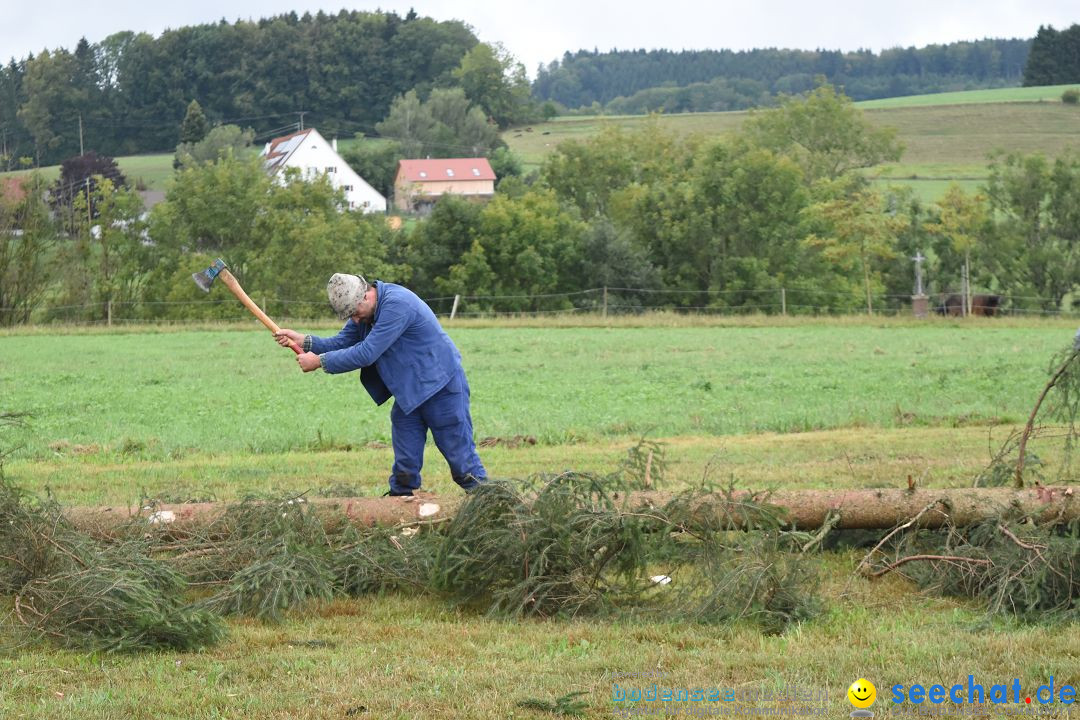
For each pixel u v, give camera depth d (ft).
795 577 30.09
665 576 33.37
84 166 478.59
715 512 31.81
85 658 26.43
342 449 62.90
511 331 164.76
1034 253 245.24
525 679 24.84
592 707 23.13
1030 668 25.11
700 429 68.08
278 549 32.30
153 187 566.36
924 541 35.17
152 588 29.60
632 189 287.89
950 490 35.19
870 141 385.91
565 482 31.94
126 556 30.81
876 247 222.28
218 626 27.99
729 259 248.73
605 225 249.75
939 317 181.98
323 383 99.14
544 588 30.81
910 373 100.01
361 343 36.65
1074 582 30.01
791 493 35.60
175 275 240.94
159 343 148.77
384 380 37.32
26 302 215.51
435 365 37.14
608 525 31.01
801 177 253.44
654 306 249.55
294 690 24.12
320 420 73.56
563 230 255.09
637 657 26.30
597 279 248.93
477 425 69.41
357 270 254.06
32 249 212.64
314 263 254.06
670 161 354.74
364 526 34.45
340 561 32.81
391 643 27.78
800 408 76.48
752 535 31.63
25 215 213.66
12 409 80.59
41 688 24.40
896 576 33.91
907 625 28.89
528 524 31.01
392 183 611.88
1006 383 89.56
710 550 31.63
